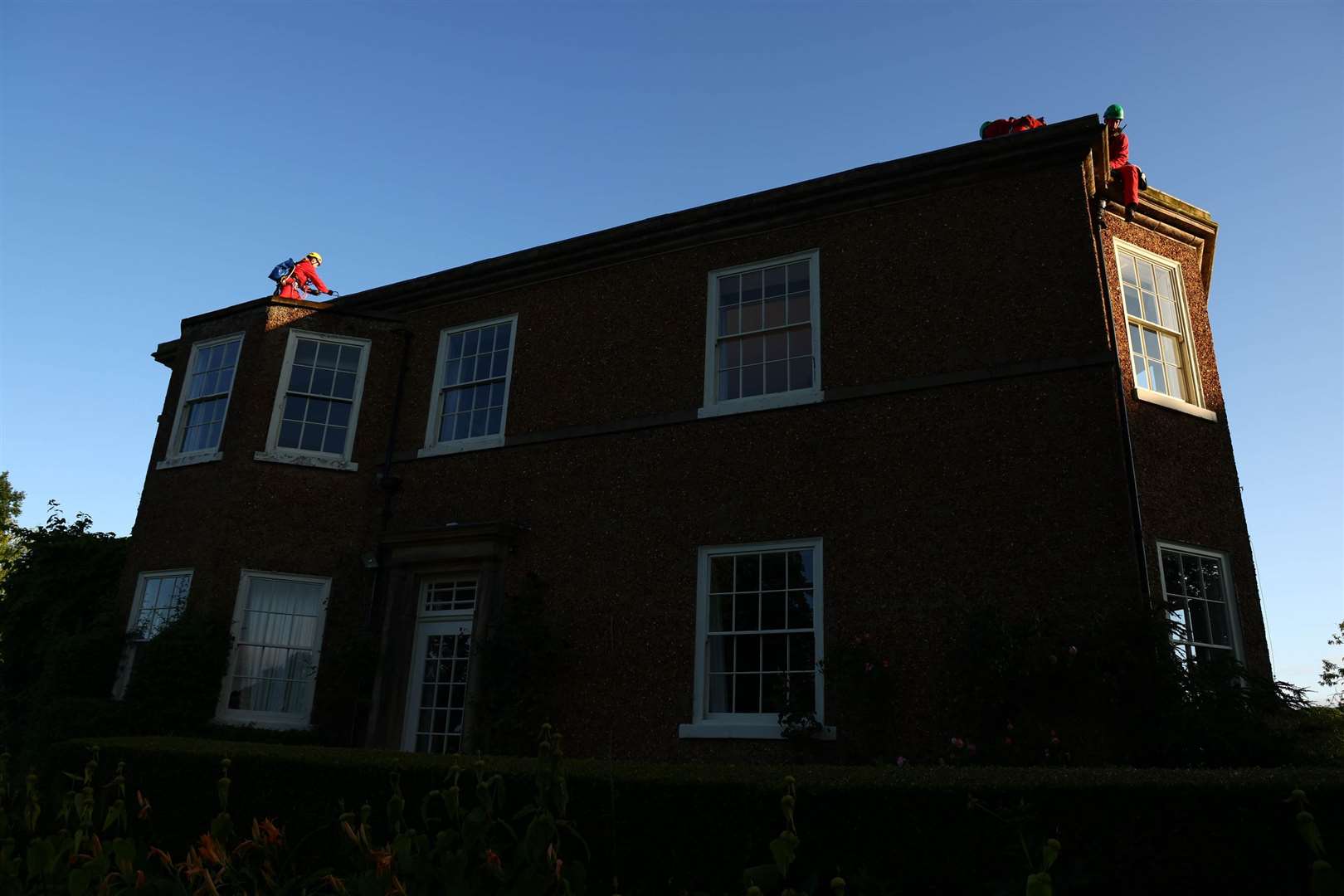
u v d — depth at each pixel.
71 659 12.34
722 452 10.87
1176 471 9.93
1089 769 4.83
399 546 12.58
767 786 4.70
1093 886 3.95
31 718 12.46
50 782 7.53
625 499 11.28
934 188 10.71
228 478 12.77
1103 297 9.56
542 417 12.33
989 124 11.22
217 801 6.61
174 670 11.45
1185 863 3.88
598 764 5.63
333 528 12.95
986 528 9.20
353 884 3.75
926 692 8.88
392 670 12.02
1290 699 8.23
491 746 10.51
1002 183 10.40
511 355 12.95
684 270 12.05
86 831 4.35
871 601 9.45
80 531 17.67
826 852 4.46
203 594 12.20
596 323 12.45
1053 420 9.30
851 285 10.81
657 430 11.39
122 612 13.01
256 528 12.62
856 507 9.88
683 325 11.76
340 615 12.60
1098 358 9.30
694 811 4.86
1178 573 9.54
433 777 5.73
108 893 3.61
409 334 14.02
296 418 13.43
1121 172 10.74
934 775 4.73
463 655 11.89
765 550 10.23
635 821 4.98
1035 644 8.38
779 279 11.48
